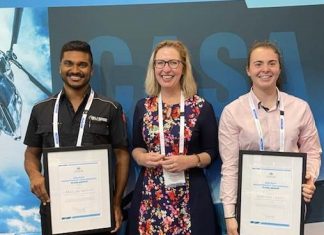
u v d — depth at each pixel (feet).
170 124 6.05
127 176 6.47
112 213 6.02
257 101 5.97
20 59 7.14
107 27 7.07
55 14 7.07
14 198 7.27
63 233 5.81
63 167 5.81
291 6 6.97
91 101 6.22
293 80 7.07
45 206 6.00
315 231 7.16
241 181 5.74
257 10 6.98
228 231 5.79
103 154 5.98
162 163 5.77
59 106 6.12
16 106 7.20
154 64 6.24
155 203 5.97
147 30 7.06
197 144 6.16
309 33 7.00
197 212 5.96
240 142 5.99
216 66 7.06
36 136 6.21
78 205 5.87
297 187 5.54
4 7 7.07
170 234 5.89
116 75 7.15
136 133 6.38
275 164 5.62
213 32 7.02
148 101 6.35
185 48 6.31
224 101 7.11
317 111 7.09
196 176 6.13
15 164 7.25
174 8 7.01
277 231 5.62
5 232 7.27
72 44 6.03
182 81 6.28
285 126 5.82
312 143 5.94
